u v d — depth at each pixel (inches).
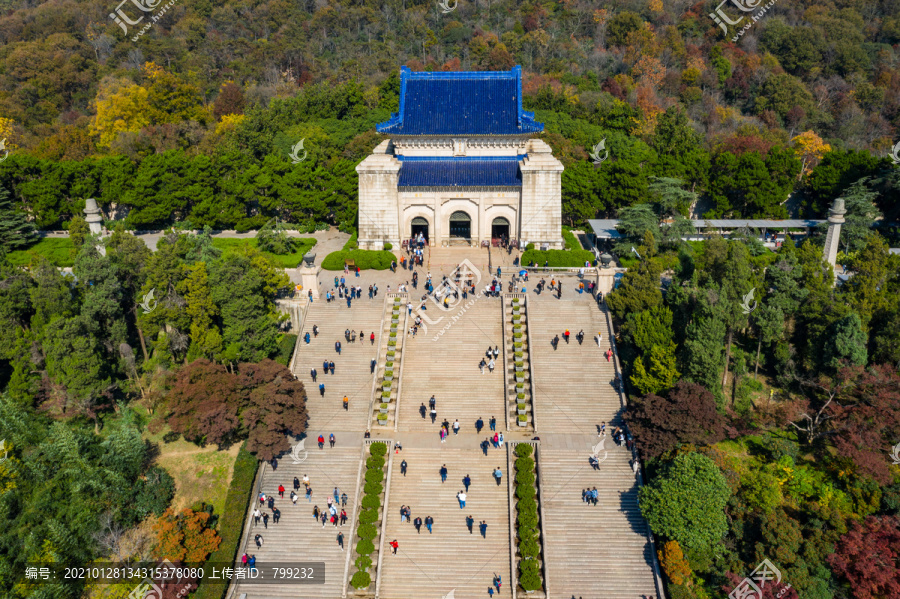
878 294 3117.6
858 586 2207.2
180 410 2642.7
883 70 7372.1
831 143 6245.1
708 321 2854.3
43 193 4626.0
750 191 4724.4
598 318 3304.6
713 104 6801.2
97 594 2303.2
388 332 3267.7
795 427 2778.1
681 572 2263.8
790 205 5036.9
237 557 2428.6
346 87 6210.6
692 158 4894.2
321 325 3312.0
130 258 3307.1
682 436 2524.6
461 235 4315.9
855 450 2507.4
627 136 5851.4
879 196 4517.7
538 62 7672.2
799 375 3058.6
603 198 4837.6
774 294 3144.7
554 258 3892.7
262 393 2659.9
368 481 2559.1
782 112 6717.5
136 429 2746.1
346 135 5713.6
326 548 2426.2
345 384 3016.7
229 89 6545.3
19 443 2694.4
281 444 2615.7
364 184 4101.9
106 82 6791.3
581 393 2947.8
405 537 2428.6
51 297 3065.9
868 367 2901.1
